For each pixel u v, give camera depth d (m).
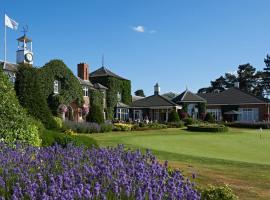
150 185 6.79
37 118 30.30
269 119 71.88
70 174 7.19
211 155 23.61
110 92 67.19
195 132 46.56
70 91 51.88
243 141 34.84
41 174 7.60
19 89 30.56
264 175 14.66
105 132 44.09
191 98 73.44
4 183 6.94
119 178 7.09
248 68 118.69
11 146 11.66
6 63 45.41
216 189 9.34
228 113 74.19
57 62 50.16
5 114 16.03
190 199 6.73
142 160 9.04
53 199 5.93
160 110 72.00
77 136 19.02
